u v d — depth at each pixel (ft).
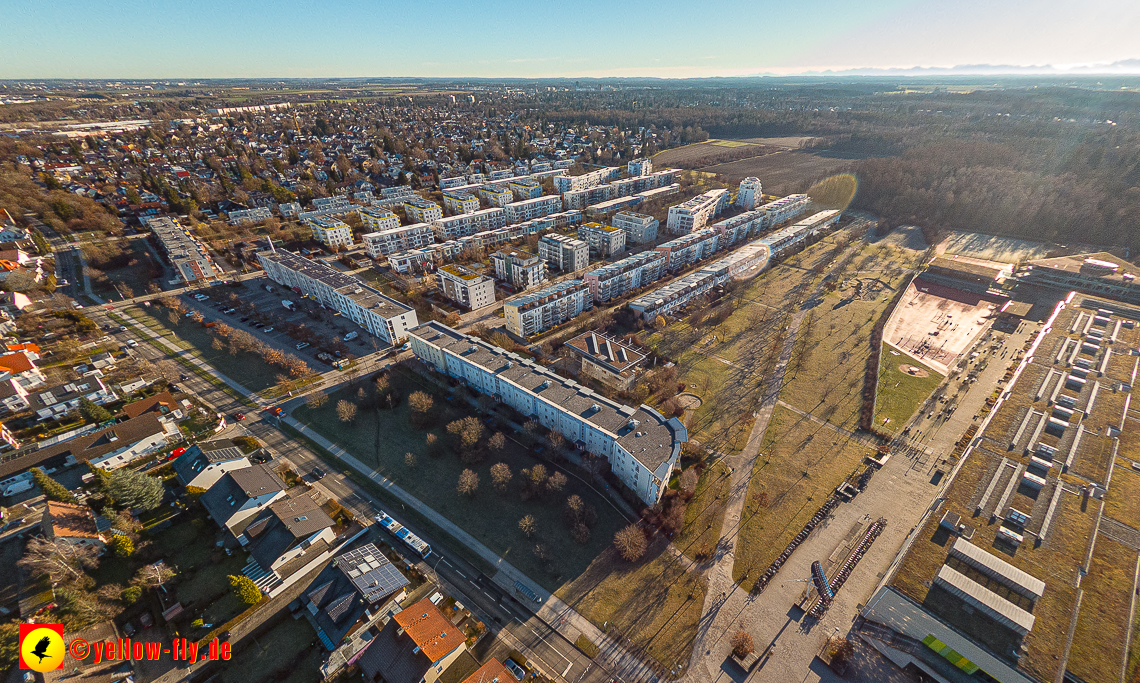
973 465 370.73
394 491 406.21
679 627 304.30
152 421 437.58
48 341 589.73
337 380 542.16
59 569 312.29
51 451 403.13
